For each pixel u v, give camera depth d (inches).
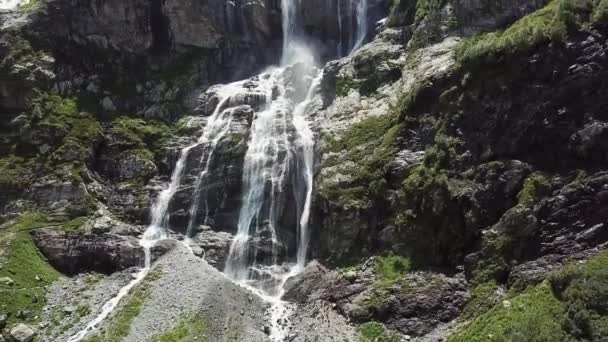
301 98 2647.6
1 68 2519.7
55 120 2476.6
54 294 1963.6
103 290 1961.1
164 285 1854.1
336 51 3085.6
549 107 1721.2
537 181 1652.3
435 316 1630.2
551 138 1694.1
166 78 2815.0
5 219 2242.9
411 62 2303.2
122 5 2883.9
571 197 1579.7
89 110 2576.3
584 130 1628.9
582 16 1779.0
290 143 2352.4
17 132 2439.7
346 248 1973.4
